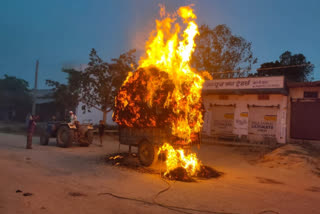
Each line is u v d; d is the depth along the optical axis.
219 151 15.02
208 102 20.44
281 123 17.28
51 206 4.93
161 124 9.20
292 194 6.73
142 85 9.95
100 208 4.96
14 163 9.00
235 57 24.12
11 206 4.77
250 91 17.73
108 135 21.83
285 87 16.84
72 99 22.08
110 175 7.96
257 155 13.47
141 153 9.81
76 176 7.61
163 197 5.89
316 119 16.19
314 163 11.12
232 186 7.29
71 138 14.34
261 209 5.36
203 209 5.19
